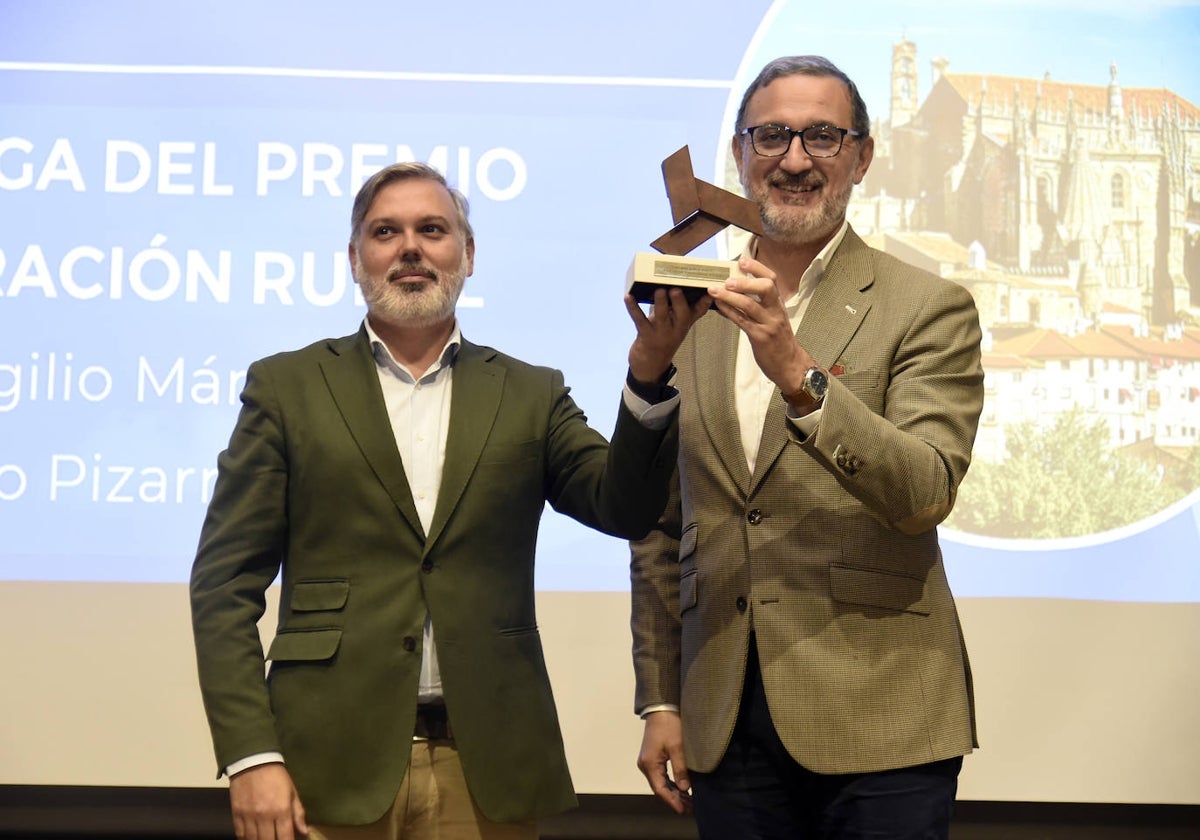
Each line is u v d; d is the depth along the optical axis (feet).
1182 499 9.78
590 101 10.16
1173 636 9.64
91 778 9.58
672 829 9.98
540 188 10.06
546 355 9.88
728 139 10.14
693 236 5.83
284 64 10.23
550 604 9.76
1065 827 9.84
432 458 6.25
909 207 10.02
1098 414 9.83
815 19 10.23
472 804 5.93
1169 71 10.18
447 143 10.12
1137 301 9.94
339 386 6.25
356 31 10.25
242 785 5.70
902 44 10.20
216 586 6.04
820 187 6.38
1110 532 9.75
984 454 9.78
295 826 5.68
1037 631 9.64
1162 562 9.73
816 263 6.45
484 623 6.01
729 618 6.15
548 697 6.18
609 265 9.99
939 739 5.82
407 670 5.88
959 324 6.17
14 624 9.65
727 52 10.21
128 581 9.72
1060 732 9.58
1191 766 9.56
